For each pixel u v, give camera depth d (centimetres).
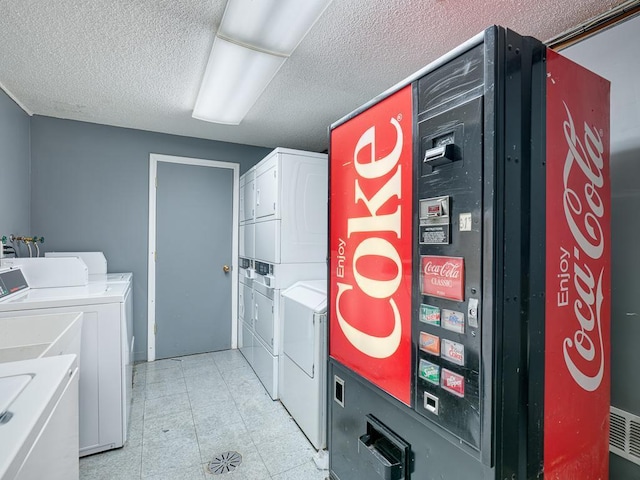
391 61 212
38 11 164
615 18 161
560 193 103
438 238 100
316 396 207
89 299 199
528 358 94
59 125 319
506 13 165
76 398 106
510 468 90
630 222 158
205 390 289
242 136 372
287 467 192
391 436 121
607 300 125
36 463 71
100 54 204
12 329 162
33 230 310
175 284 373
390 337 121
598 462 119
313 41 191
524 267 92
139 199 354
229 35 174
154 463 194
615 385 162
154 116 312
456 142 95
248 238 358
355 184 142
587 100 113
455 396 95
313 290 241
